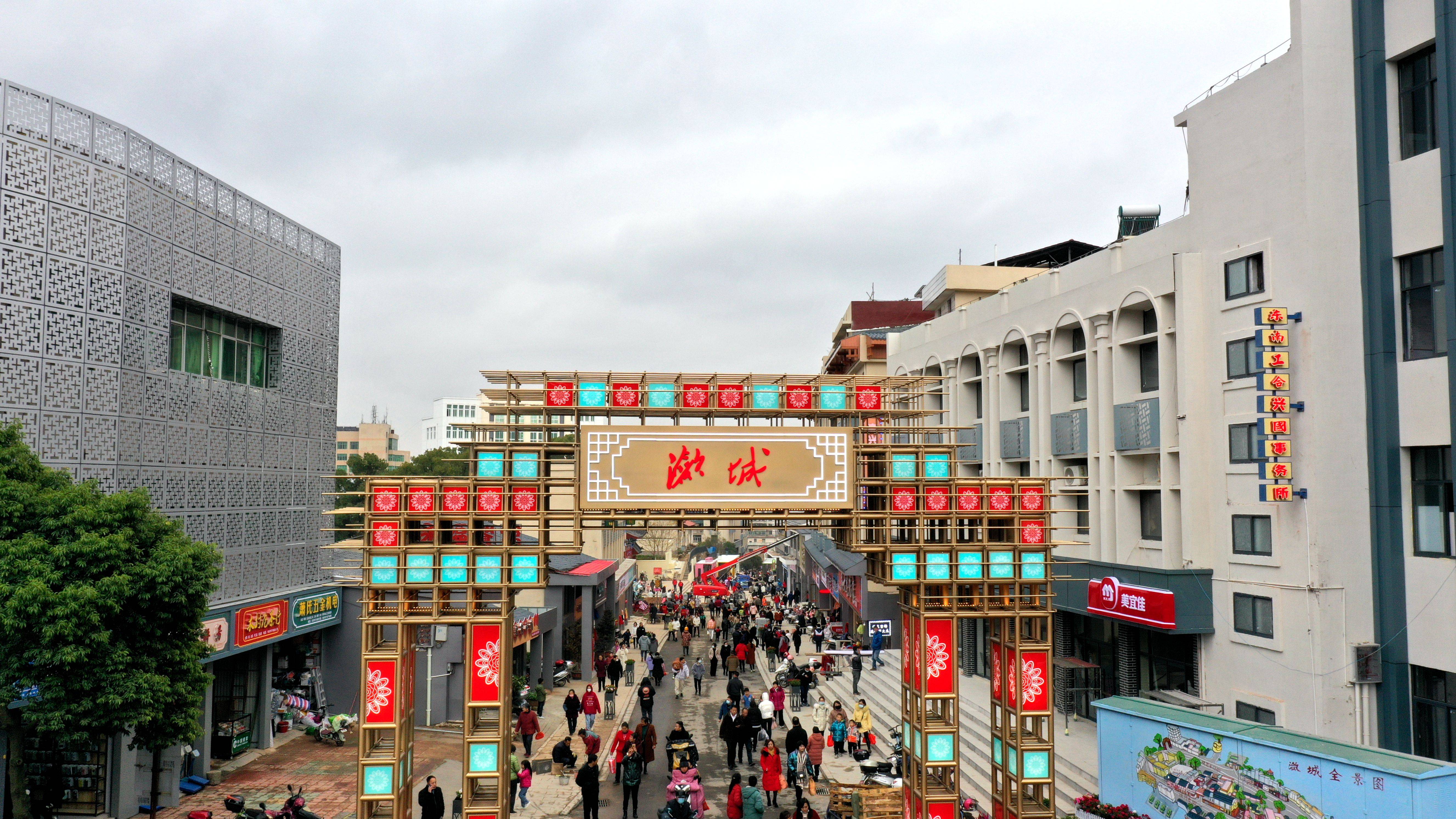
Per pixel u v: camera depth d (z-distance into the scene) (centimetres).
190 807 1875
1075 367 2661
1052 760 1494
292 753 2281
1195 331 2077
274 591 2331
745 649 3450
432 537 1454
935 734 1502
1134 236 2452
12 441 1461
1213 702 2014
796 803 1941
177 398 1978
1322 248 1811
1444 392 1650
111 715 1403
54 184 1683
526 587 1405
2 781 1592
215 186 2142
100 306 1759
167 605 1517
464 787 1384
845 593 4088
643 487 1412
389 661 1391
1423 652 1677
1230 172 2017
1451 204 1627
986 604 1512
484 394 1432
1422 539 1706
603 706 2853
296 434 2484
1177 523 2148
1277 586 1847
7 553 1355
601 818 1841
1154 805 1496
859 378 1488
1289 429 1831
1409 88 1758
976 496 1510
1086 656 2503
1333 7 1844
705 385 1459
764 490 1434
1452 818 1159
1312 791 1265
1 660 1369
